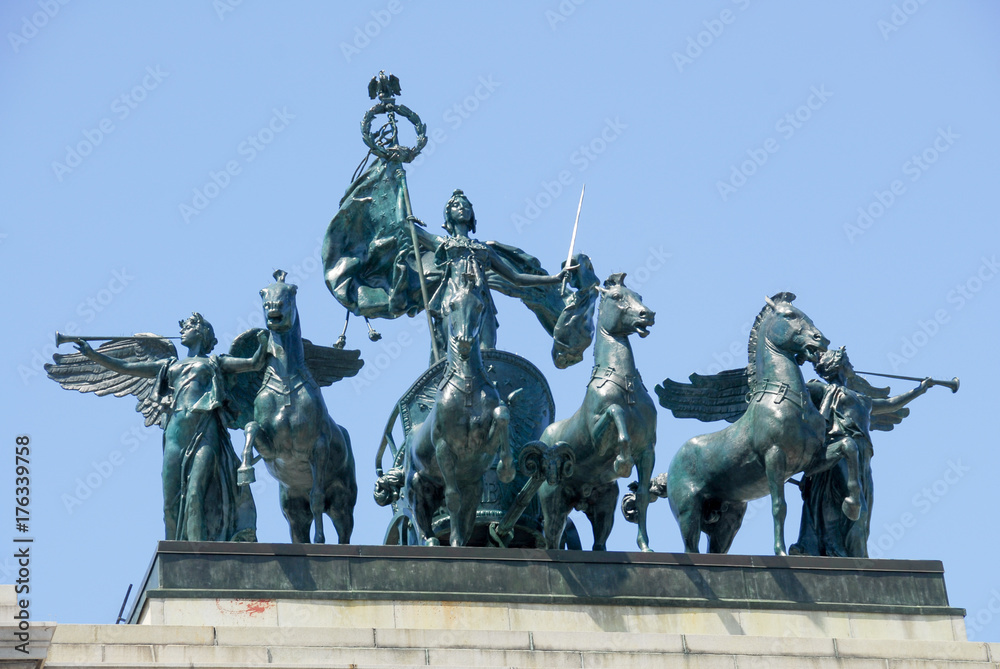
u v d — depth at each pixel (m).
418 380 165.25
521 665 137.75
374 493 165.75
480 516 159.50
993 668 144.88
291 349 153.75
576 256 174.38
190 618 138.62
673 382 168.62
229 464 155.50
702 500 160.50
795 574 150.12
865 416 159.38
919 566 153.00
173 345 164.38
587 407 151.25
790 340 157.25
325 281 180.88
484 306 148.12
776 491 153.88
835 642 143.62
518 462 153.00
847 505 154.75
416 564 144.12
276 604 140.38
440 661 136.75
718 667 140.75
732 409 167.88
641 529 150.12
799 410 155.00
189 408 154.88
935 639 150.25
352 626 140.75
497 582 144.88
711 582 148.50
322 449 152.00
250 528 156.88
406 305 179.12
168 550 140.88
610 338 153.00
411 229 177.25
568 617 144.50
